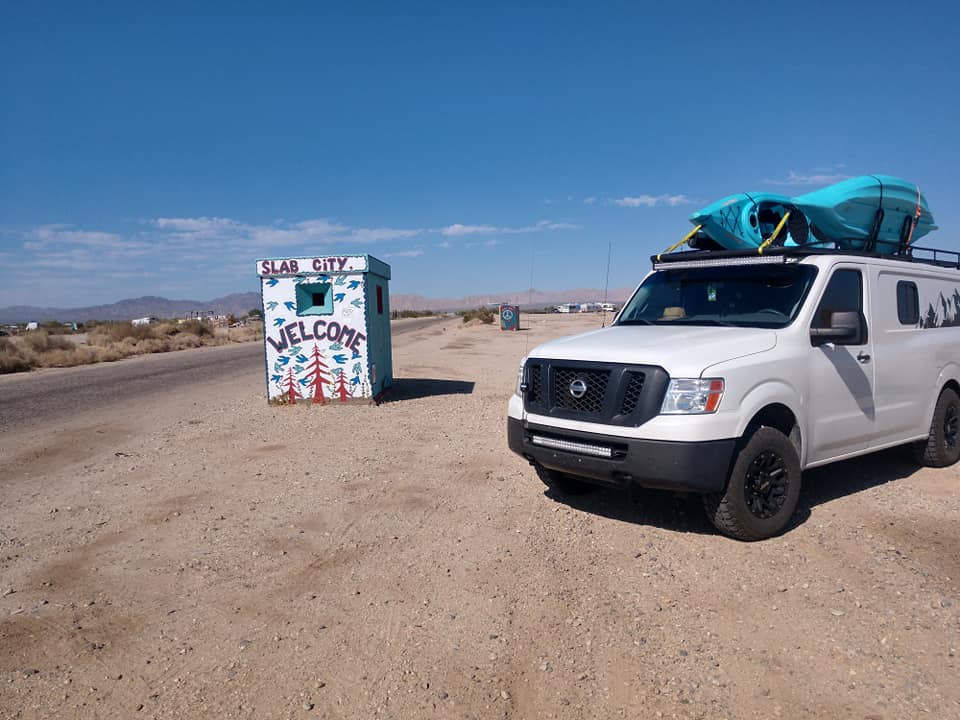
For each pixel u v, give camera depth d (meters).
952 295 7.51
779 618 3.98
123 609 4.32
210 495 6.78
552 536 5.38
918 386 6.69
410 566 4.88
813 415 5.52
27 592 4.62
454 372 17.36
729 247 6.89
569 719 3.15
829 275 5.83
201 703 3.32
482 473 7.28
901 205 7.10
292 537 5.52
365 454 8.29
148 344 34.38
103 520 6.12
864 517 5.61
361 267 11.78
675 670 3.51
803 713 3.13
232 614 4.22
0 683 3.52
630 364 4.98
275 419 10.94
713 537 5.23
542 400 5.48
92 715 3.25
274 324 12.10
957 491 6.32
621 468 4.92
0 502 6.82
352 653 3.73
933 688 3.29
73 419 11.97
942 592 4.25
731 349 5.05
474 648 3.76
